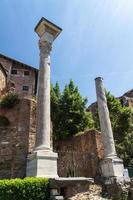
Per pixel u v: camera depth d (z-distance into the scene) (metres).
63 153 17.66
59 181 9.74
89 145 17.44
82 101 25.81
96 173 15.36
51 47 14.79
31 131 14.52
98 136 17.28
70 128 23.33
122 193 12.82
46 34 14.84
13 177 12.52
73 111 24.38
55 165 10.91
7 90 22.34
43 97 12.62
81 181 10.58
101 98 17.61
